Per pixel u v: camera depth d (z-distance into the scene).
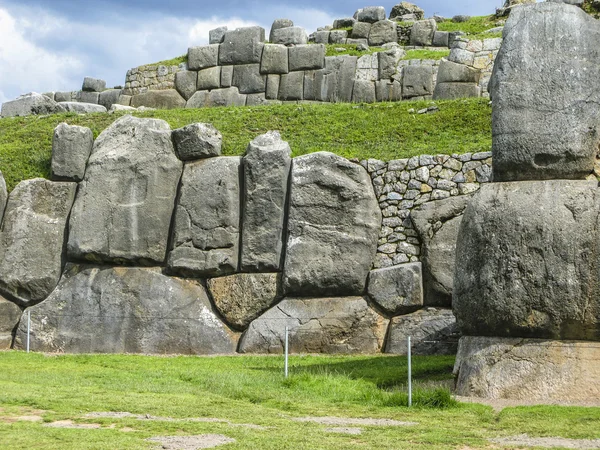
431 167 15.25
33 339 15.84
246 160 15.64
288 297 15.20
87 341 15.62
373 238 15.16
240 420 8.48
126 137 16.53
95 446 7.09
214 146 16.20
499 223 10.38
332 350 14.69
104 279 15.90
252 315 15.28
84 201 16.28
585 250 10.02
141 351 15.34
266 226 15.38
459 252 10.81
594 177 10.62
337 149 16.77
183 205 15.84
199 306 15.41
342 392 10.12
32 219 16.44
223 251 15.50
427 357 13.46
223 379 10.84
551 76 10.70
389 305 14.72
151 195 16.05
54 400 9.20
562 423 8.36
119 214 16.03
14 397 9.33
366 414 8.95
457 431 8.00
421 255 14.95
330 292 15.05
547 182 10.48
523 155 10.62
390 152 16.28
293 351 14.79
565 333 10.04
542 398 9.77
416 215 15.00
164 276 15.74
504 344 10.24
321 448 7.11
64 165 16.66
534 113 10.66
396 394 9.62
